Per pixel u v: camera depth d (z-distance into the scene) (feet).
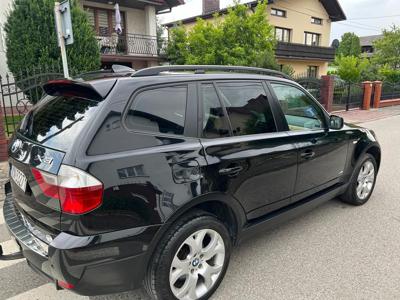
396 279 9.32
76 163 6.25
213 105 8.63
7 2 40.14
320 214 13.57
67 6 15.26
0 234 11.75
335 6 84.38
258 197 9.43
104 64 54.44
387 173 19.48
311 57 78.02
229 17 51.29
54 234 6.63
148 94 7.49
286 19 76.69
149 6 55.31
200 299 8.17
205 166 7.81
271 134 9.89
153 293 7.42
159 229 7.07
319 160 11.44
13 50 30.14
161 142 7.34
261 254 10.57
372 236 11.76
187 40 54.60
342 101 53.06
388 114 49.90
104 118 6.73
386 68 81.51
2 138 19.47
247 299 8.48
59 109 7.81
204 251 8.04
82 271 6.35
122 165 6.64
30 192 7.21
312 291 8.80
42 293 8.65
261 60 48.29
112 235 6.55
